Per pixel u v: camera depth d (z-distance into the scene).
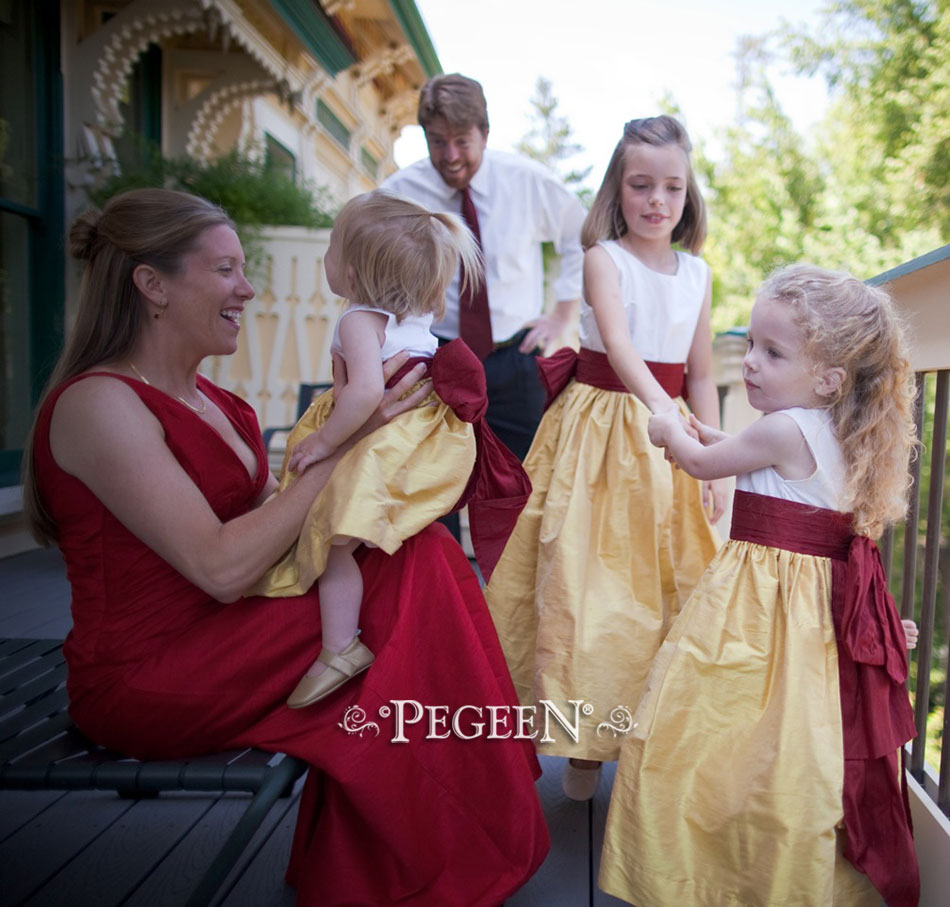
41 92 4.25
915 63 11.13
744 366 1.55
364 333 1.50
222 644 1.38
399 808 1.32
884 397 1.46
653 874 1.41
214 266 1.46
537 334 3.18
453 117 2.86
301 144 7.56
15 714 1.54
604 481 1.93
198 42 5.32
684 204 2.11
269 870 1.69
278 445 4.57
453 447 1.49
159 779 1.26
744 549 1.52
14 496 3.88
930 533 1.71
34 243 4.30
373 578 1.46
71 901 1.58
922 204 10.65
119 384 1.38
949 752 1.59
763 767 1.37
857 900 1.40
